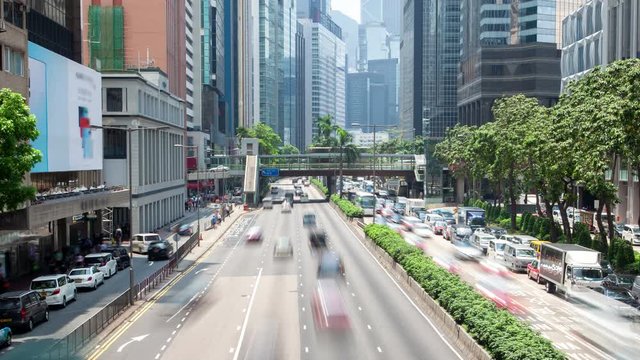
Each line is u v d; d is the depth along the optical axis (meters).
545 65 163.50
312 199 172.00
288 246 75.75
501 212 102.81
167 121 112.12
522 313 42.56
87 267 53.59
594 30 110.25
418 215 110.12
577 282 45.12
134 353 33.47
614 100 51.41
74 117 70.06
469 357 32.06
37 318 39.72
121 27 130.88
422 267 48.41
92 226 84.81
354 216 108.56
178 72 148.75
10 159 35.81
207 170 160.62
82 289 52.31
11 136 35.94
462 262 63.38
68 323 40.53
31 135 37.41
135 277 59.00
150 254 70.06
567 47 122.94
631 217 97.44
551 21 174.50
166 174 110.94
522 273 58.94
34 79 58.97
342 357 32.16
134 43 131.75
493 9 184.00
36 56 59.50
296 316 41.53
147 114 96.81
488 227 84.31
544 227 78.25
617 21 96.94
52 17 72.06
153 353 33.44
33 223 49.91
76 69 70.81
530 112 85.69
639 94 47.38
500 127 92.62
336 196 147.88
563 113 60.16
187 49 171.50
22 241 50.62
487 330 31.11
